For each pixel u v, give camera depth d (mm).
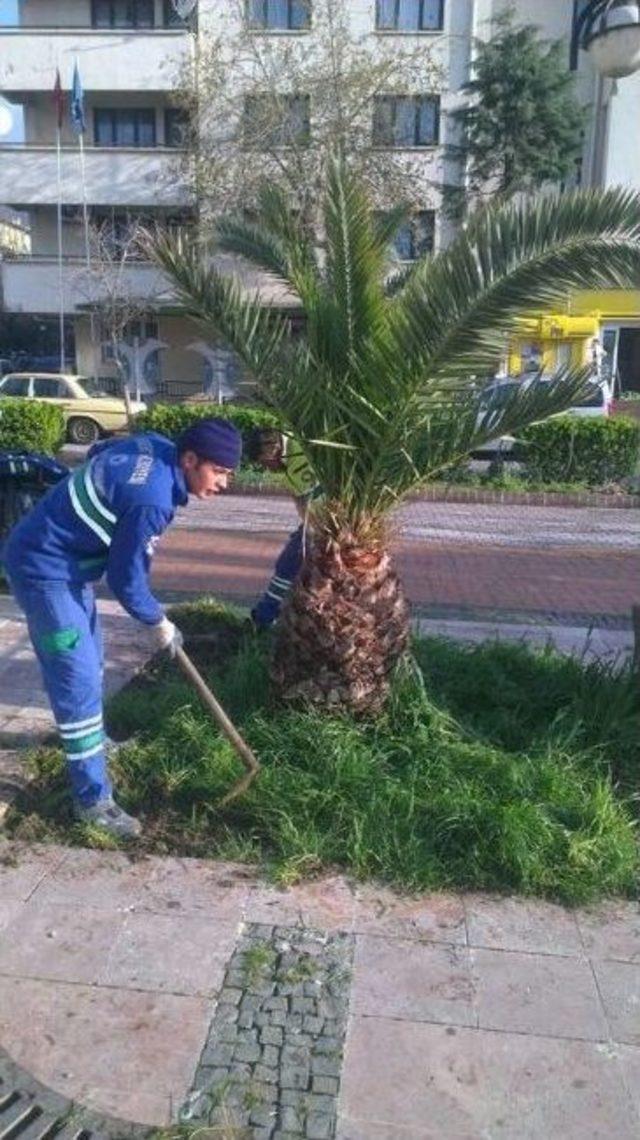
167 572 8672
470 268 3635
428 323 3689
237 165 23000
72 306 29000
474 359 3801
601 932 3090
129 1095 2338
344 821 3568
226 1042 2521
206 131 23656
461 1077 2436
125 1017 2602
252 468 14117
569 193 3662
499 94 26078
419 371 3750
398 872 3338
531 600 7887
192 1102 2322
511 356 4789
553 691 4805
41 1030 2543
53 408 16062
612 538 11109
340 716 4184
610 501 13625
